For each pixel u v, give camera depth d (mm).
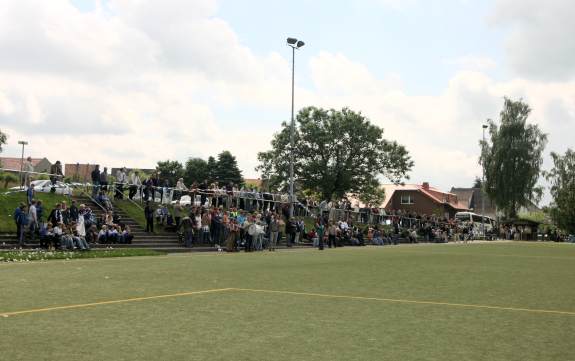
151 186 34469
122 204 34812
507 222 83938
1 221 27453
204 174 90500
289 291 11836
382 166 79312
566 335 7609
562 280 15688
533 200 83312
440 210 101875
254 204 40812
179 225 32438
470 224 72312
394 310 9523
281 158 79125
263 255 26344
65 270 15781
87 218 27188
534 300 11195
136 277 14211
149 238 30281
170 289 11797
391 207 103688
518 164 82312
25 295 10453
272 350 6402
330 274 16234
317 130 77000
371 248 37844
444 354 6391
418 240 56656
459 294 11938
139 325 7707
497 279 15680
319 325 7988
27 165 31656
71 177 38656
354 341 6977
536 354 6469
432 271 18062
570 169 90000
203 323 7953
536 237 82688
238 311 9062
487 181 84312
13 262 18531
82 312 8656
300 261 21922
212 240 31469
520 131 83000
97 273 15055
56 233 24297
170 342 6691
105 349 6266
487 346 6844
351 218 51906
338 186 78188
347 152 78812
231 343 6715
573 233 88625
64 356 5918
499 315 9211
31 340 6652
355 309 9547
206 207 34750
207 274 15469
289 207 41344
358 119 78188
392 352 6438
